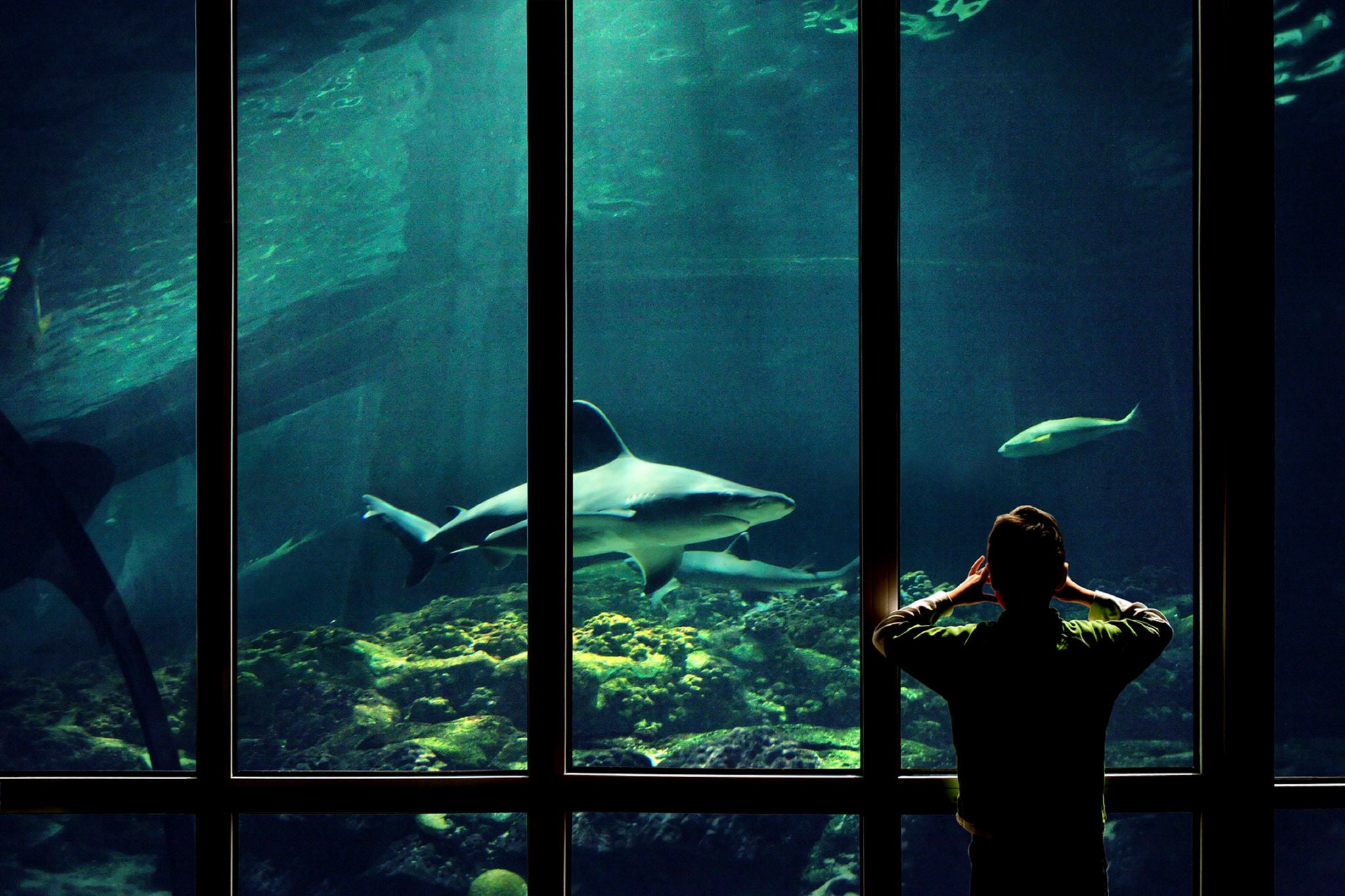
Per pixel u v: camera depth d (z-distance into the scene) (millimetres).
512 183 15352
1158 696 9312
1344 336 13133
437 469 16516
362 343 15938
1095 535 13984
